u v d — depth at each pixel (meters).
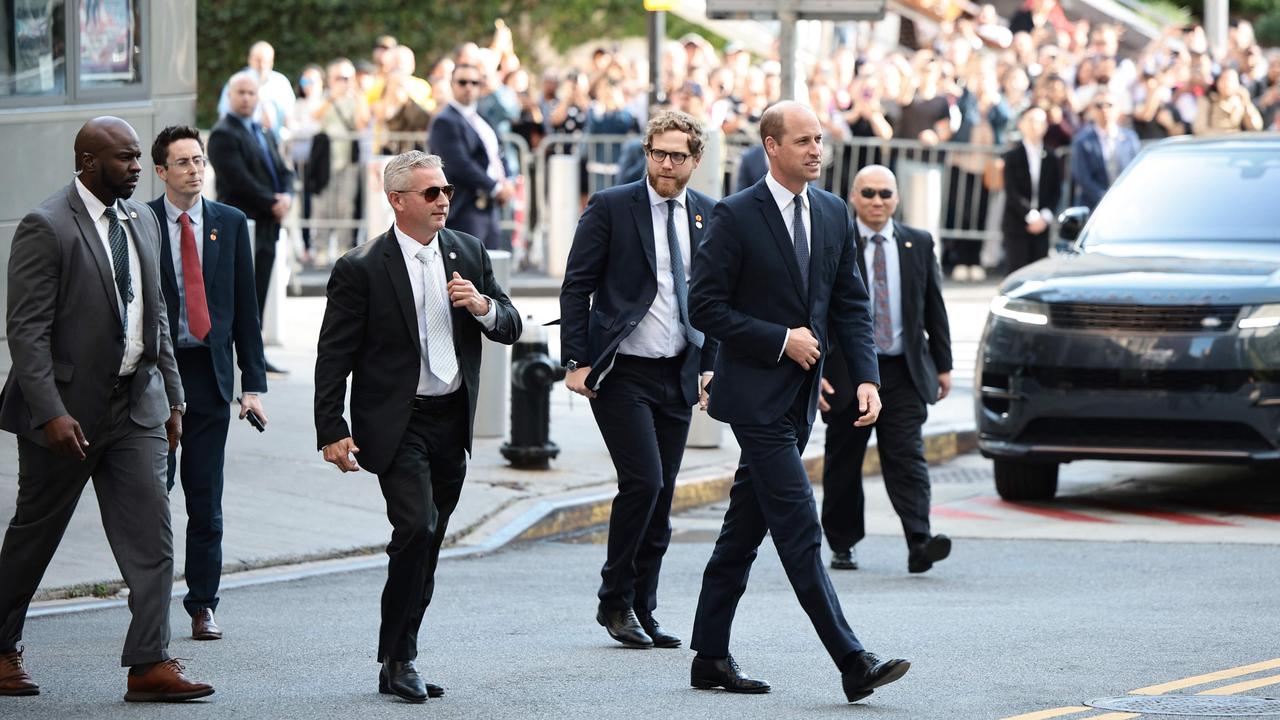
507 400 18.12
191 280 9.81
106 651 9.51
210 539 9.91
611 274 9.69
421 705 8.27
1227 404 13.65
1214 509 14.65
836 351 12.03
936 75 26.97
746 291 8.41
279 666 9.17
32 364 8.10
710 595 8.56
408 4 40.56
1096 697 8.34
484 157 19.12
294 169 25.56
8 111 14.83
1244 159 16.05
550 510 13.78
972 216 27.05
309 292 25.02
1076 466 16.80
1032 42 31.67
